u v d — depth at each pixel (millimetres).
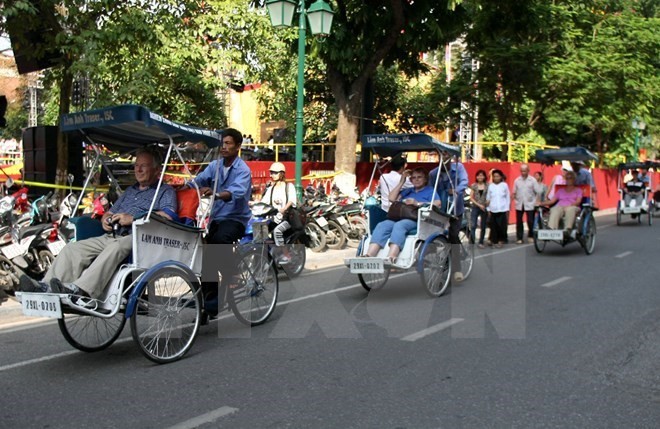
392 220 8930
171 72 17859
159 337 6051
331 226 13297
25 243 8938
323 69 23094
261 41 16016
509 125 21250
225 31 14711
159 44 12781
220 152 6902
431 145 9453
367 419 4586
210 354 6250
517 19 18844
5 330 7207
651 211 22000
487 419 4594
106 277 5648
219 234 6844
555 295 9062
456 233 9719
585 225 13242
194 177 6996
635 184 20984
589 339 6750
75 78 13664
